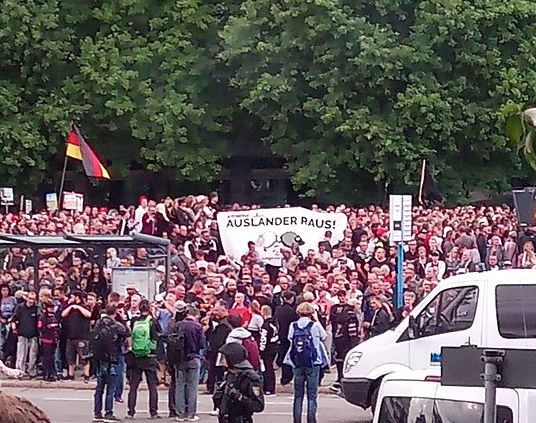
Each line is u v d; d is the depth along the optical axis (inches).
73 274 1143.6
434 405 346.6
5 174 2021.4
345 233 1300.4
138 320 885.2
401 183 1927.9
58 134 2033.7
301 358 774.5
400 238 1053.2
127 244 1104.2
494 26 1961.1
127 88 2020.2
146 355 879.7
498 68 1964.8
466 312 735.1
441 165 1946.4
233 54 1977.1
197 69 2052.2
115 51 2042.3
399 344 766.5
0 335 1120.8
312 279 1069.1
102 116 2041.1
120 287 1108.5
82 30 2105.1
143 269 1109.7
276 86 1946.4
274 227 1300.4
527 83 1961.1
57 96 2046.0
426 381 356.2
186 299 1029.8
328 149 1959.9
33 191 2062.0
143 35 2107.5
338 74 1934.1
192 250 1301.7
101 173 1649.9
